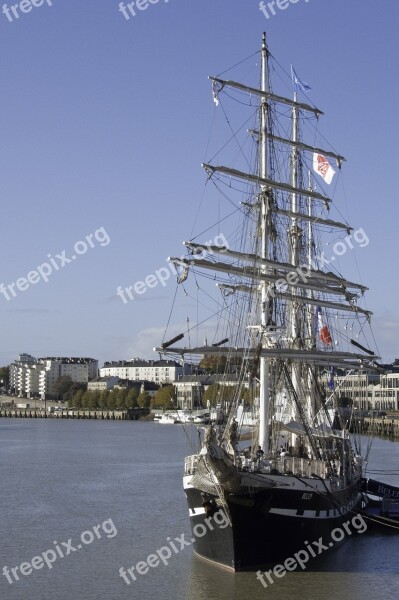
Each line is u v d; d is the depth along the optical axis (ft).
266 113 232.73
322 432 246.88
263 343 221.05
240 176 223.71
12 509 284.20
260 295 223.10
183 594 172.14
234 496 173.78
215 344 225.35
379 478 364.38
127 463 461.37
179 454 528.63
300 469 194.08
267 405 206.69
